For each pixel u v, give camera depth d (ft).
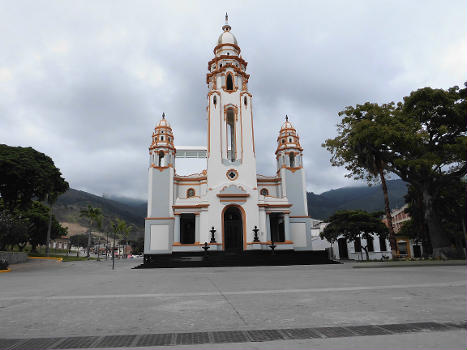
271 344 13.39
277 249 125.39
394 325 15.96
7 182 113.60
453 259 79.92
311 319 17.74
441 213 104.63
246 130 139.33
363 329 15.39
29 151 121.70
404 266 68.49
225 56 147.95
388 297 24.76
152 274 63.26
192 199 129.49
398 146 81.00
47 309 22.34
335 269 66.90
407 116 83.61
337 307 21.06
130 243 396.57
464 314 18.21
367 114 90.94
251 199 129.29
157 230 141.59
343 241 177.58
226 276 52.44
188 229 145.48
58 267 108.17
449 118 82.84
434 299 23.50
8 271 83.97
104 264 136.26
